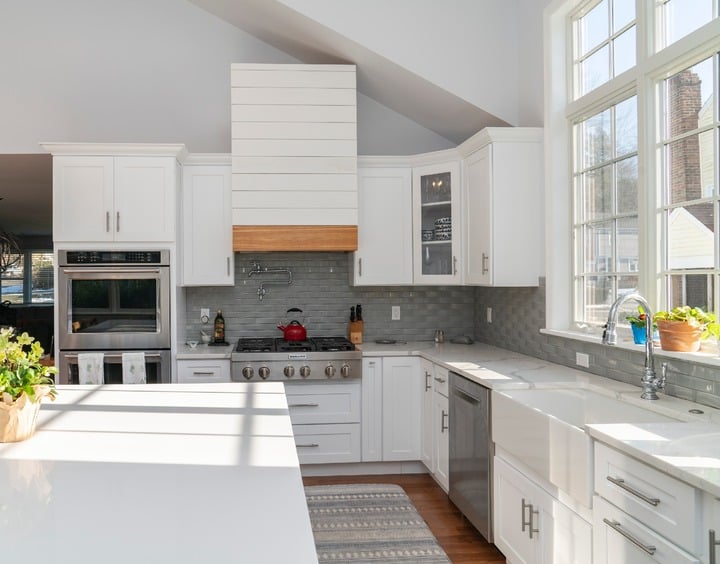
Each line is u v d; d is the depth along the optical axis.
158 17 4.95
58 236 4.24
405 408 4.39
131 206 4.29
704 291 2.46
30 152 4.80
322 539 3.33
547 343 3.75
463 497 3.44
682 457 1.65
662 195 2.72
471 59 4.23
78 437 1.93
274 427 2.06
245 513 1.28
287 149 4.46
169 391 2.72
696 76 2.50
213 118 4.97
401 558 3.10
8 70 4.78
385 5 4.20
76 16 4.86
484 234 3.93
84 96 4.86
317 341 4.76
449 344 4.82
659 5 2.75
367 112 5.12
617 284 3.15
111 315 4.25
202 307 4.93
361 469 4.47
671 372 2.55
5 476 1.54
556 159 3.66
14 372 1.90
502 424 2.87
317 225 4.46
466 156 4.25
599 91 3.21
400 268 4.64
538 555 2.53
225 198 4.58
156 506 1.33
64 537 1.16
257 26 4.74
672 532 1.62
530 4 4.00
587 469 2.07
